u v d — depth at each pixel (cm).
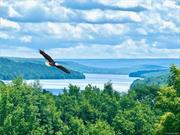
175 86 10112
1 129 17600
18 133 17938
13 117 17900
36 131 18188
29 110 18788
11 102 18750
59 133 19550
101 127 19462
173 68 10425
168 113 9550
